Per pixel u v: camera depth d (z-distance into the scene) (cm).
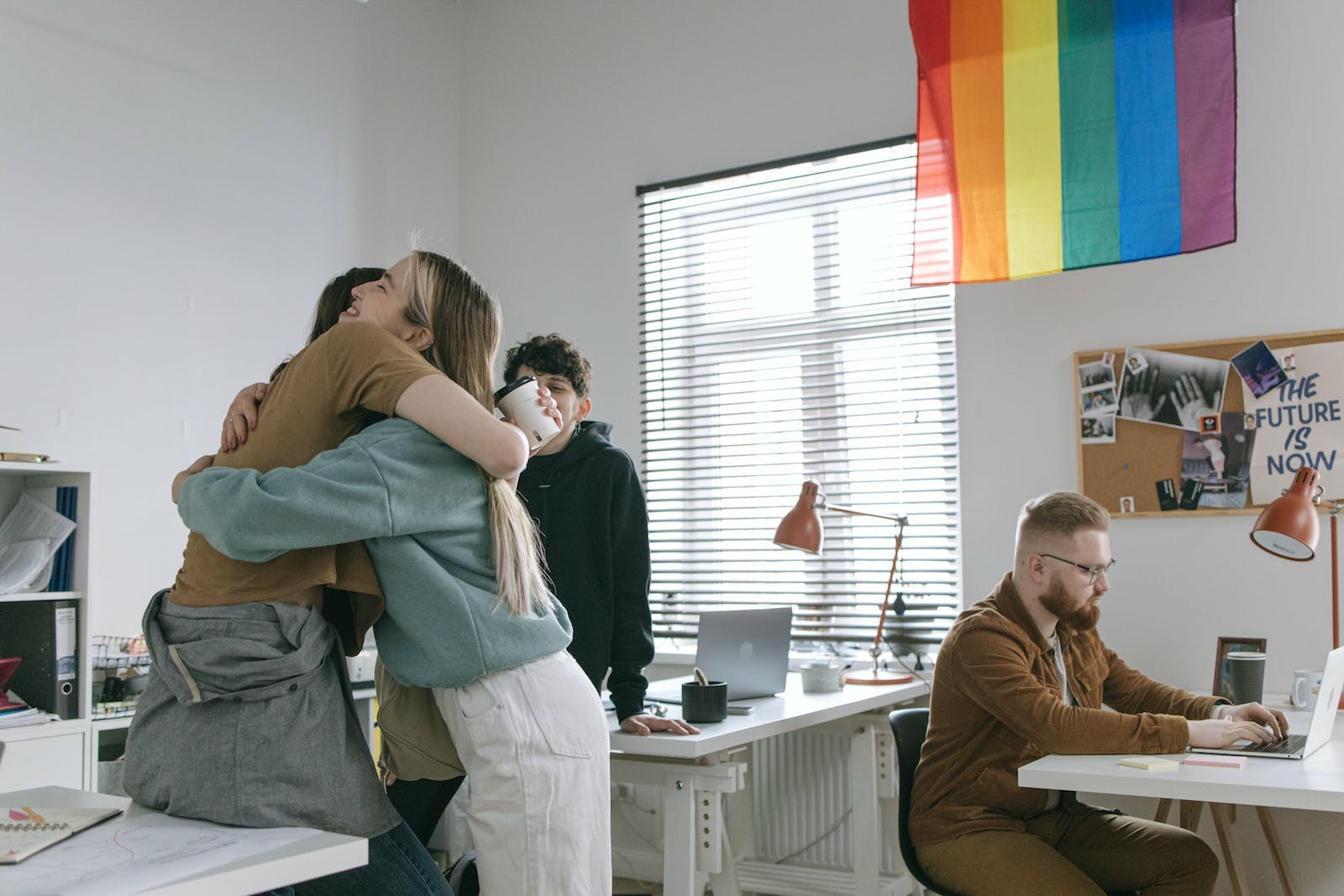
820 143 374
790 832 358
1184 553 306
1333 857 247
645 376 402
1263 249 302
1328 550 290
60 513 281
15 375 298
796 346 381
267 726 125
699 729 231
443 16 448
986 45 320
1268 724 213
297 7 389
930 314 360
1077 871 201
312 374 137
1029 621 224
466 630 140
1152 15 302
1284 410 296
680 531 393
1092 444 317
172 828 119
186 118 348
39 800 138
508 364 251
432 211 437
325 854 109
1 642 282
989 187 317
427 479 135
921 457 358
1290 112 302
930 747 227
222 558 130
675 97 404
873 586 363
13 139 302
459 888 187
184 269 344
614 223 412
